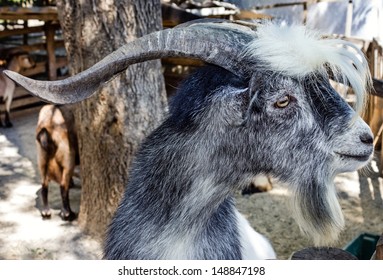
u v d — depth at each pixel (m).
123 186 4.43
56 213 5.42
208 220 2.21
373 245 3.72
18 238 4.90
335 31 8.44
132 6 4.05
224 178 2.14
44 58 11.17
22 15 8.18
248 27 2.21
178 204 2.13
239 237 2.41
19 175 6.53
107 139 4.36
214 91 2.08
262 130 2.07
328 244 2.42
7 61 9.09
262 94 2.03
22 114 9.46
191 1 7.71
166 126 2.21
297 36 2.05
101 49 4.07
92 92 1.95
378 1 8.15
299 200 2.21
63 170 5.11
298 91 2.04
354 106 2.21
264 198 5.82
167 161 2.14
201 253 2.19
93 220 4.82
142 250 2.17
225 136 2.09
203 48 2.03
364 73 2.09
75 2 4.09
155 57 2.01
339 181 6.26
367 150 2.08
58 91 1.86
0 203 5.68
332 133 2.07
